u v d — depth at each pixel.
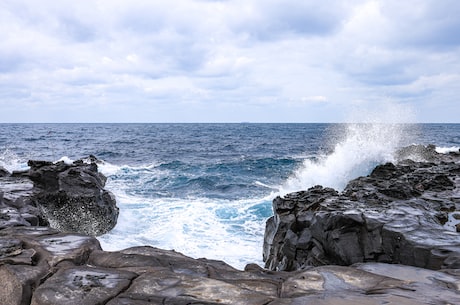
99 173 17.34
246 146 46.69
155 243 11.24
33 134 71.88
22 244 4.82
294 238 8.87
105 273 3.94
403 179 11.09
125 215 14.20
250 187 19.72
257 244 11.18
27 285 3.75
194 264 4.42
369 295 3.32
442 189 10.09
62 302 3.25
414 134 52.97
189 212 14.48
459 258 5.47
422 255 5.96
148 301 3.25
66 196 12.52
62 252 4.49
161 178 22.03
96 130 97.50
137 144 49.22
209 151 40.09
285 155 35.66
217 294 3.39
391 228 6.85
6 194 10.77
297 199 9.94
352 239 7.39
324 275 3.95
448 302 3.11
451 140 46.84
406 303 3.08
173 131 93.06
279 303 3.17
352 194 9.59
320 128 114.56
